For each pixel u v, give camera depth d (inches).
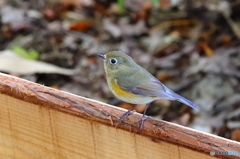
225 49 515.8
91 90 430.6
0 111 219.0
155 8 587.5
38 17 519.8
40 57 460.4
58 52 470.6
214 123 414.0
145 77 281.4
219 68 478.0
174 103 434.0
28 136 218.8
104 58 289.4
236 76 467.2
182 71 479.8
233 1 571.8
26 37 484.1
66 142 214.1
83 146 212.1
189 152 199.0
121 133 206.7
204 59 497.4
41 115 212.5
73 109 206.4
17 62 410.0
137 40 530.6
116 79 281.7
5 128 221.5
